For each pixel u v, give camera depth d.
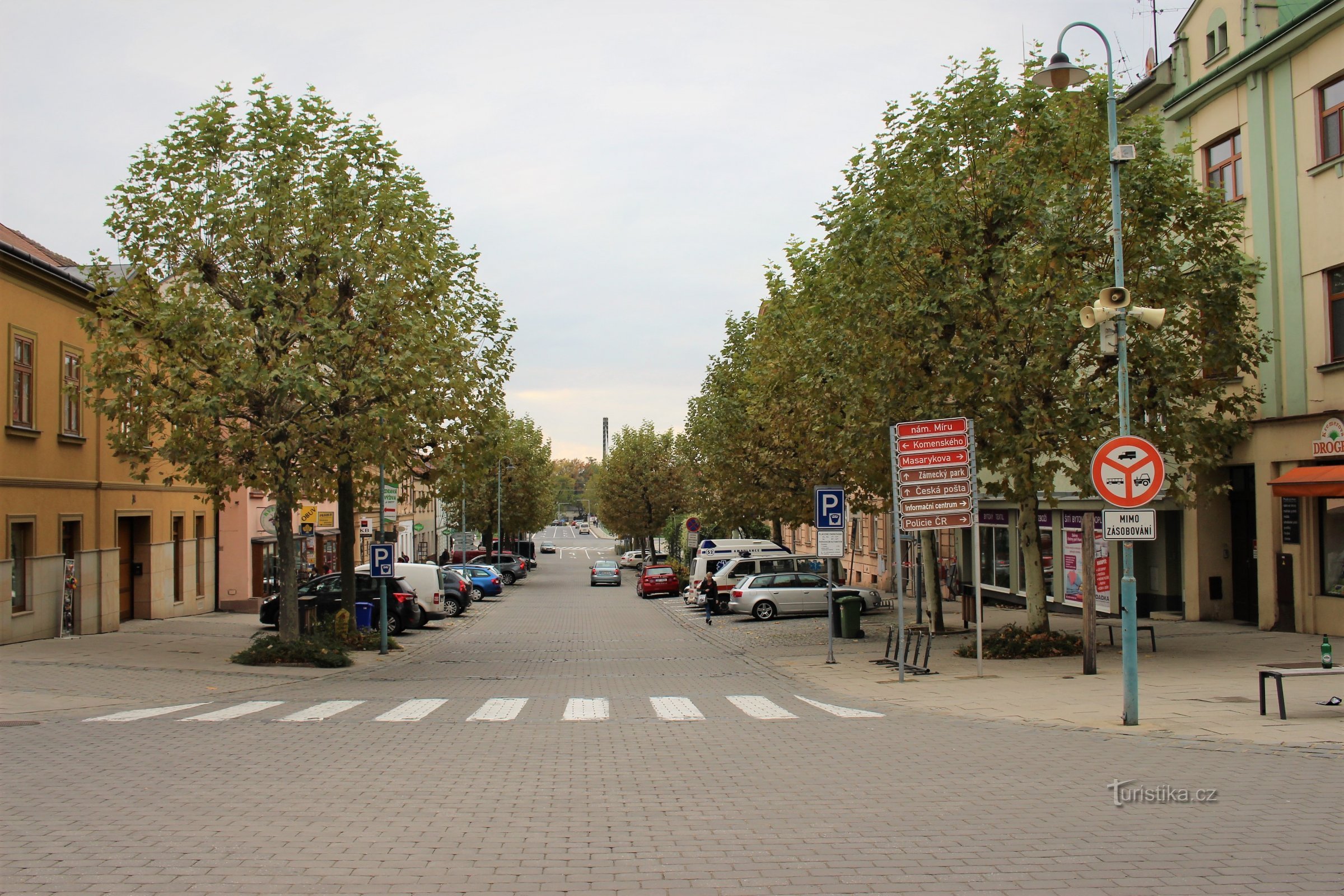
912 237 18.73
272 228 19.53
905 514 16.27
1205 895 5.53
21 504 22.84
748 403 35.56
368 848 6.51
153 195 19.56
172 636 26.06
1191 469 19.06
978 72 19.52
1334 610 20.14
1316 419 20.08
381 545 24.12
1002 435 18.38
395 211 20.28
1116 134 12.16
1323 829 6.85
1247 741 10.11
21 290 22.97
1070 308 17.69
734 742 10.80
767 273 33.25
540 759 9.78
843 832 6.88
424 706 14.43
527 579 77.69
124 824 7.12
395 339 19.86
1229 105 22.91
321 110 20.50
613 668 21.41
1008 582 34.78
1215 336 18.70
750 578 35.59
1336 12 19.36
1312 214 20.50
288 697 15.87
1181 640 20.70
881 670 18.64
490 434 23.52
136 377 19.06
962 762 9.36
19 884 5.72
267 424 19.22
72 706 14.37
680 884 5.75
